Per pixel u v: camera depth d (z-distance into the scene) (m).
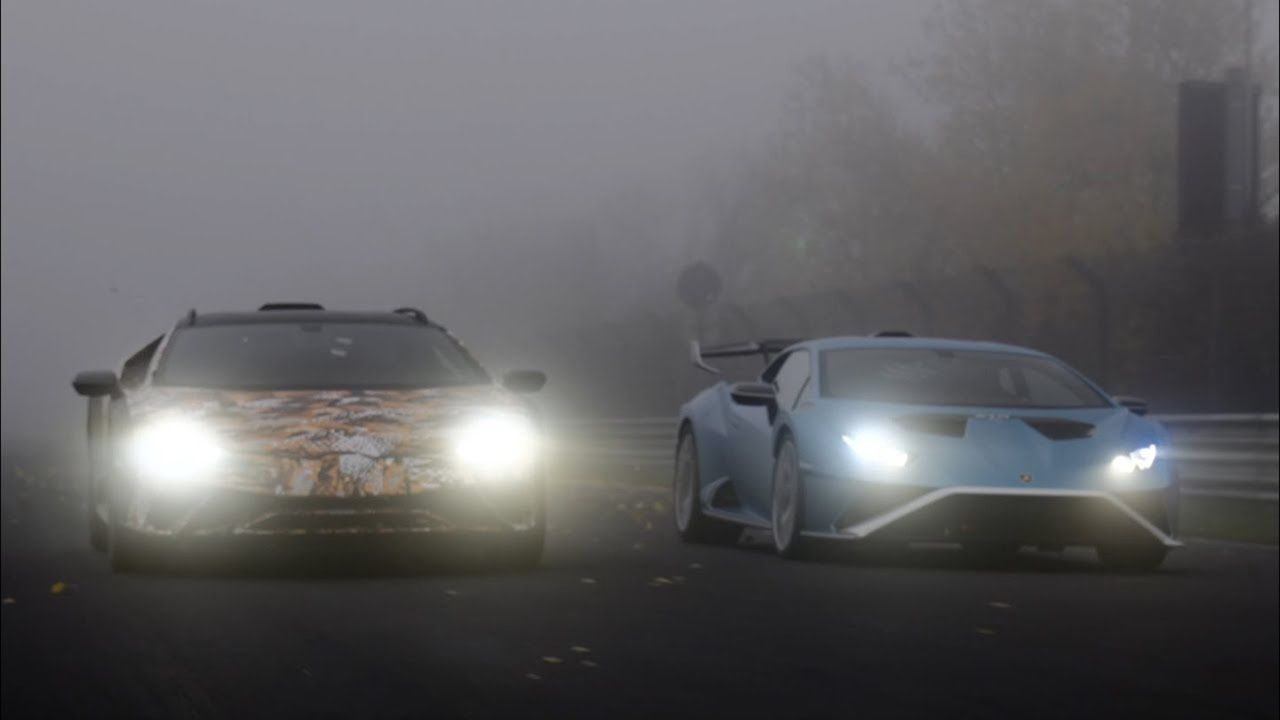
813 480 18.05
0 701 9.47
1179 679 10.48
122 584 15.27
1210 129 30.89
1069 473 17.56
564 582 15.58
